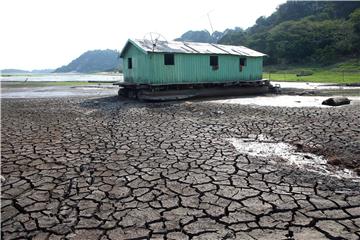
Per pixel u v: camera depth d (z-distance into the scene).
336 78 41.19
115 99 21.67
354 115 12.31
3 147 8.55
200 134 9.73
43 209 4.79
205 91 22.58
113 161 7.12
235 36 106.94
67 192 5.41
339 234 3.91
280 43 81.62
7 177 6.18
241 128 10.51
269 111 14.23
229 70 23.80
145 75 20.44
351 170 6.20
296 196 5.02
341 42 70.25
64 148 8.37
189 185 5.59
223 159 7.06
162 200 5.01
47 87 40.06
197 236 3.97
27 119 13.54
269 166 6.52
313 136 9.04
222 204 4.81
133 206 4.83
